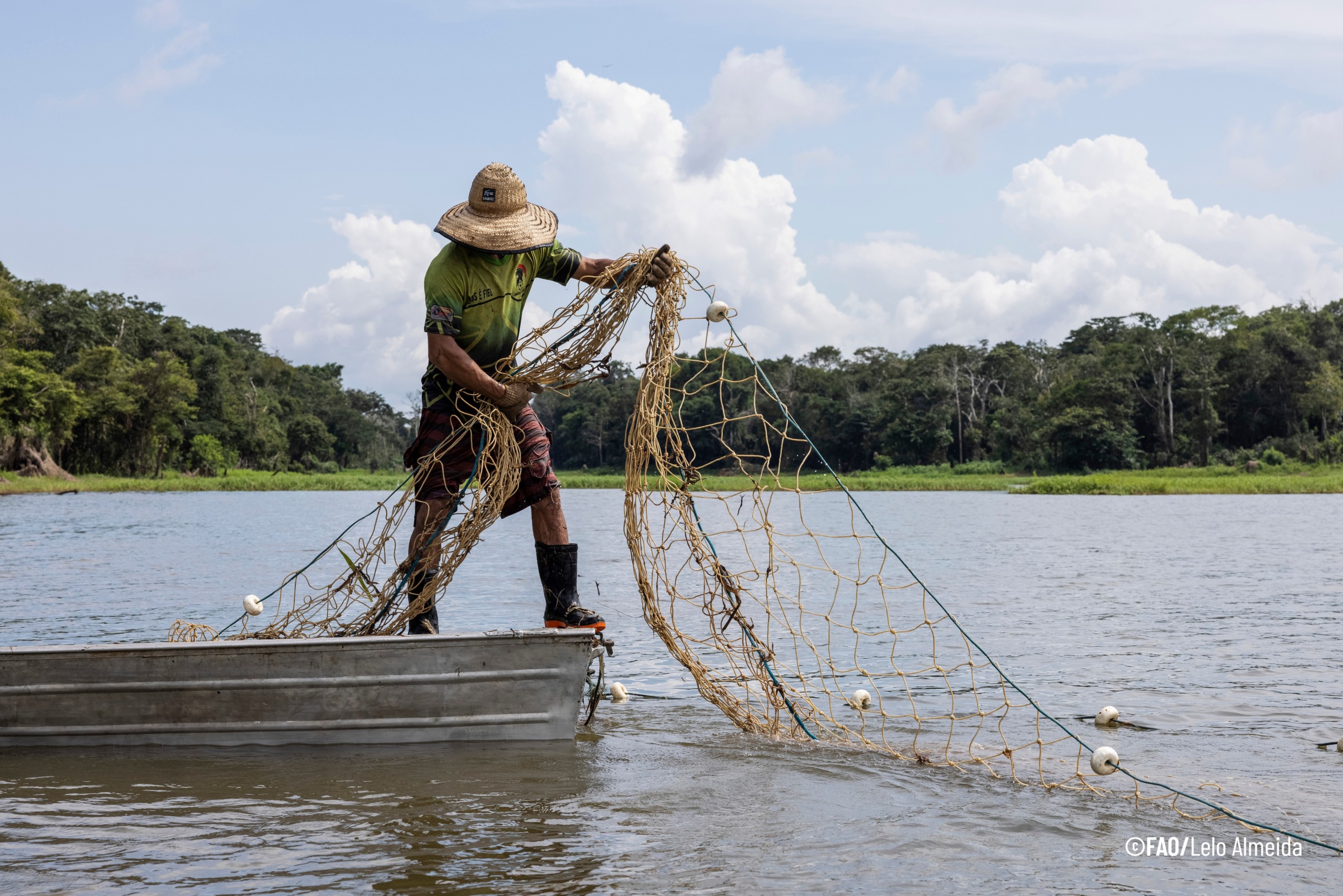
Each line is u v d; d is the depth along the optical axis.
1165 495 54.19
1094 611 8.48
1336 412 84.31
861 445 113.19
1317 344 91.69
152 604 8.91
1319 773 3.84
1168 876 2.79
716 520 24.30
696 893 2.62
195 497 53.34
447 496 4.61
